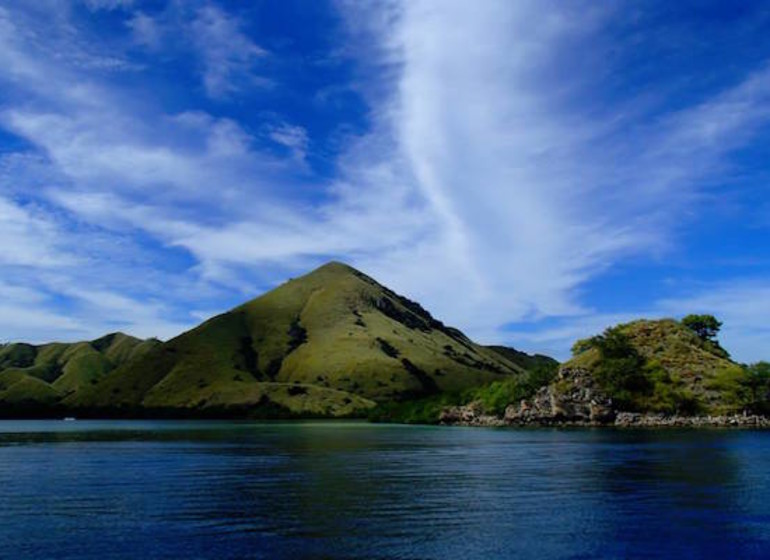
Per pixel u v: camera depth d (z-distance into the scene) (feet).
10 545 102.94
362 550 99.09
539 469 215.10
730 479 184.14
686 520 122.72
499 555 96.58
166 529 114.42
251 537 107.86
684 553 98.48
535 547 101.40
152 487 172.76
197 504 142.61
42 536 109.50
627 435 442.91
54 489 169.78
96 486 175.52
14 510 135.74
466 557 95.30
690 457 254.88
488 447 329.52
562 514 128.88
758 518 124.57
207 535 109.50
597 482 179.01
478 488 167.43
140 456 287.28
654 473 200.34
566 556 96.43
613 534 110.42
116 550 99.30
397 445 356.59
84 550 99.50
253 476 199.21
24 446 370.53
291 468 225.35
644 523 119.65
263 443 390.63
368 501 146.20
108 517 126.82
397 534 110.22
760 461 236.43
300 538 106.83
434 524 118.52
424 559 94.17
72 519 124.98
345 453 297.12
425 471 211.61
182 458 274.16
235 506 139.64
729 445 326.44
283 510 134.00
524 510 133.49
